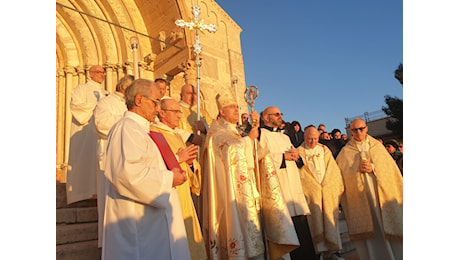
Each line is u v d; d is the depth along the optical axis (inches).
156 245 92.3
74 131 191.2
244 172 146.0
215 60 441.7
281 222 148.5
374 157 187.9
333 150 282.5
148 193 89.2
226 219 142.9
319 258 188.2
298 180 179.2
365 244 184.7
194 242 124.9
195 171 151.6
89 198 179.9
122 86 176.1
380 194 181.5
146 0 349.4
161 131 143.9
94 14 342.6
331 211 184.5
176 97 359.9
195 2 440.1
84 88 199.8
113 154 92.5
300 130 327.6
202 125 189.5
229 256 136.2
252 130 162.6
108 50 343.9
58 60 346.3
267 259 151.9
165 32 348.8
